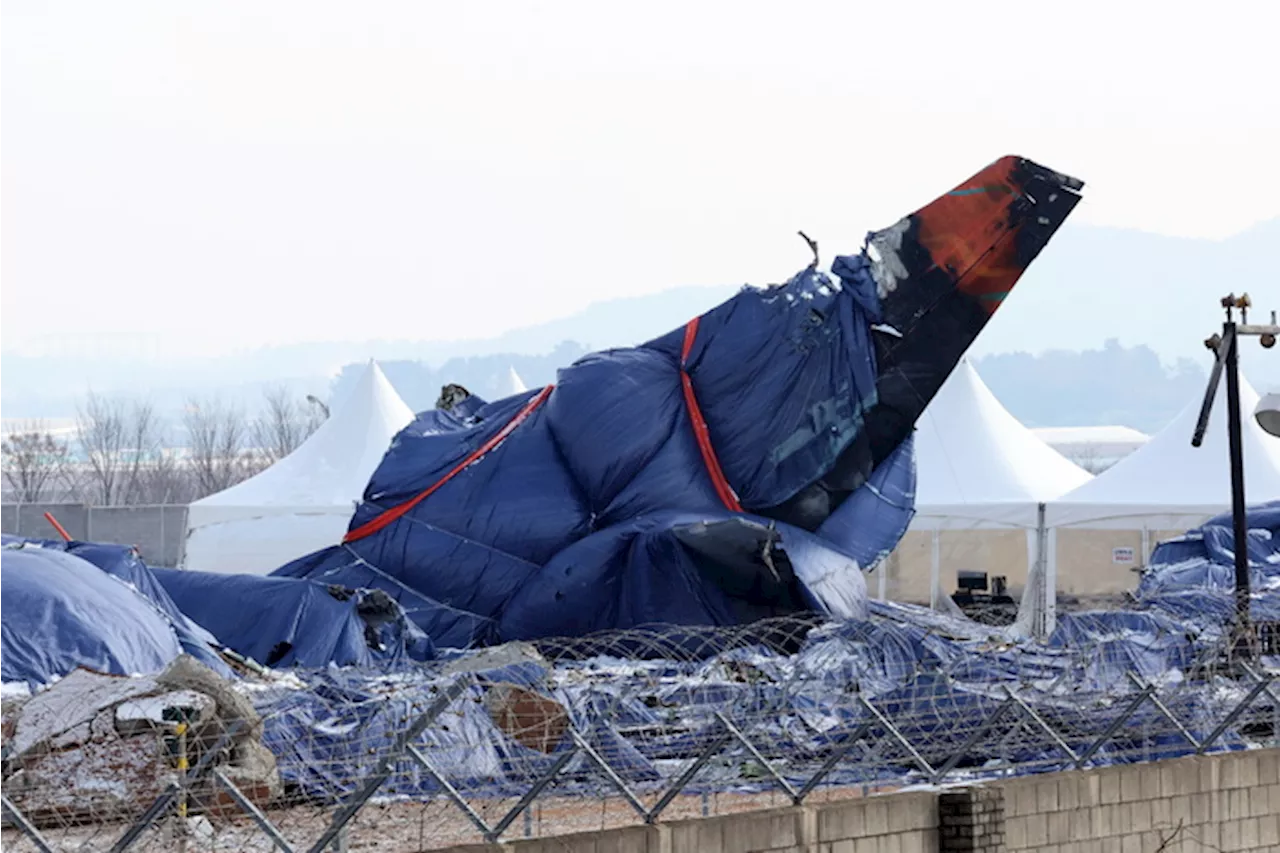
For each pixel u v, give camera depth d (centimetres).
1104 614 3494
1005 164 4825
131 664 3106
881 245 4872
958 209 4841
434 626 4531
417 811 2452
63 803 2284
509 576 4575
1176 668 3266
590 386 4775
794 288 4850
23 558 3241
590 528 4631
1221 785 2819
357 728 2566
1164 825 2742
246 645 3834
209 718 2339
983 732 2692
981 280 4856
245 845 2212
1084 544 6381
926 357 4869
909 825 2453
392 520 4694
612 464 4656
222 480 18200
